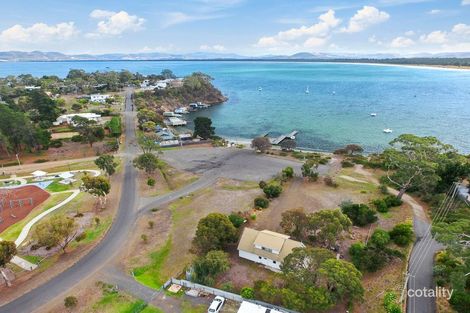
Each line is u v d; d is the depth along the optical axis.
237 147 116.56
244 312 39.53
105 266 52.06
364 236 58.03
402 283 45.38
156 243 58.16
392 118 162.38
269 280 47.44
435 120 156.00
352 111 182.12
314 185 81.25
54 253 56.03
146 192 79.56
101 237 60.56
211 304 41.66
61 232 52.59
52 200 75.69
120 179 87.62
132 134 128.88
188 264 51.94
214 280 47.19
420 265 49.38
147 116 142.50
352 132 139.12
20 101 152.75
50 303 44.34
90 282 48.31
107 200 75.56
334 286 39.91
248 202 72.56
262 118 171.00
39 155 107.00
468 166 72.50
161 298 44.53
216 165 97.50
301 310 39.12
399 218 63.94
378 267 47.97
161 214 68.75
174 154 108.69
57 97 198.00
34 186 83.62
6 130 100.38
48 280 49.12
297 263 42.44
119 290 46.38
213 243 52.00
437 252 52.16
